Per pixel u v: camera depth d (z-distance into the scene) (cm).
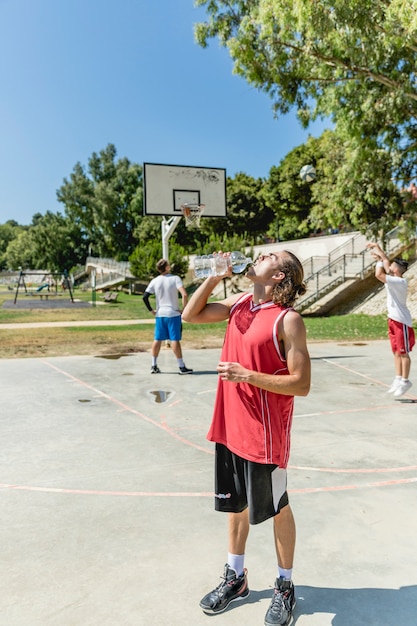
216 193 1353
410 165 1702
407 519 332
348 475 406
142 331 1589
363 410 607
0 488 380
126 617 232
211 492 375
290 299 226
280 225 5031
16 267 12456
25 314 2386
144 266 3925
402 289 636
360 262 2545
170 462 436
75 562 279
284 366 227
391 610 239
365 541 303
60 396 675
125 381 771
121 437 504
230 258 238
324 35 1191
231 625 228
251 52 1435
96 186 7881
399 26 1143
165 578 264
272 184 4612
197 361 958
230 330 239
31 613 234
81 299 3925
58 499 362
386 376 810
